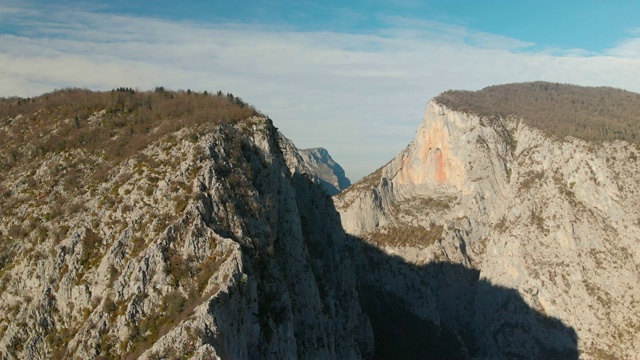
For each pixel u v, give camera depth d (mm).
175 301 65562
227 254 69250
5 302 69938
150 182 76938
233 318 65312
